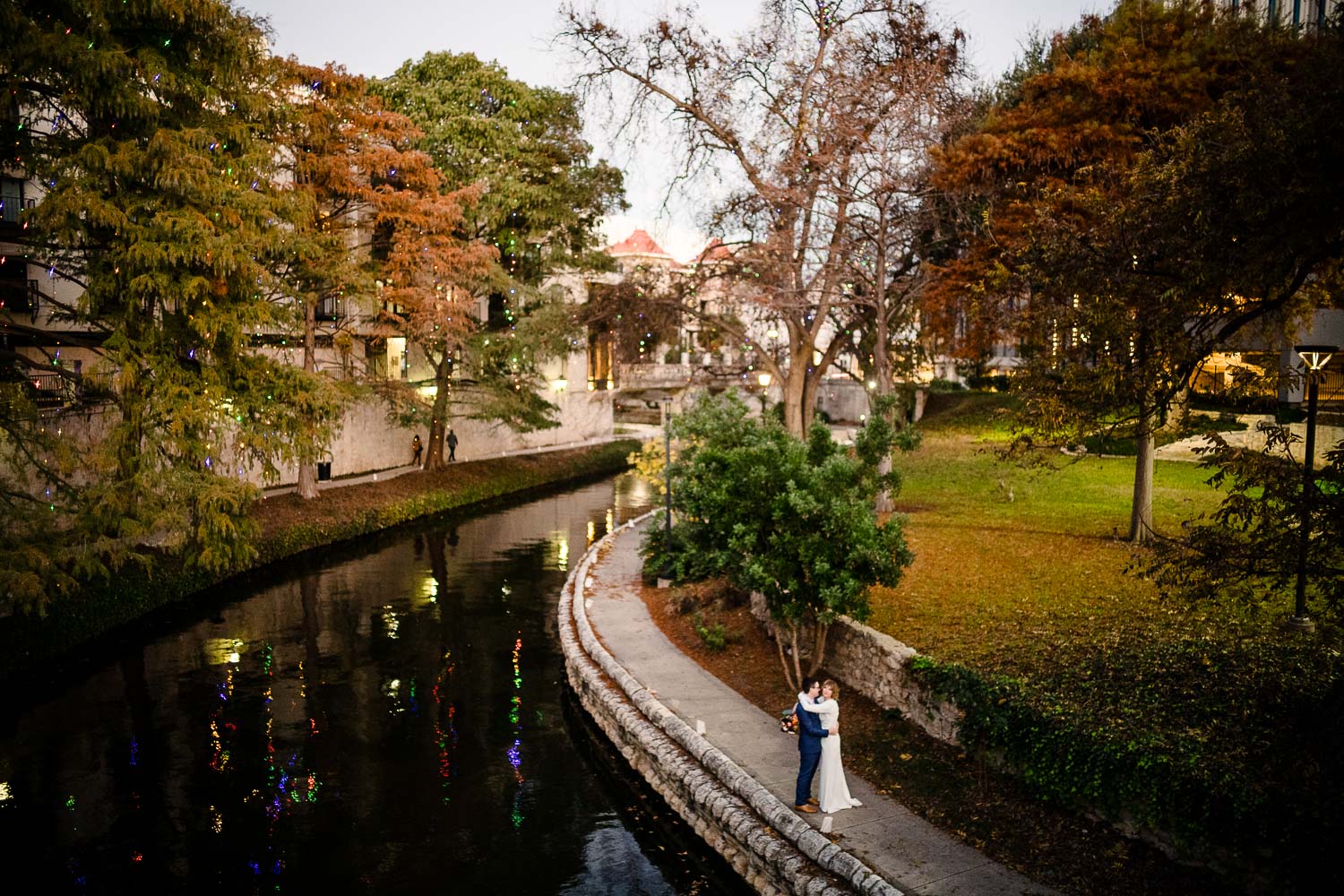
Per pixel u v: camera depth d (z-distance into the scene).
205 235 17.17
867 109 20.98
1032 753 9.75
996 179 20.31
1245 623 12.84
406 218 28.88
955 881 8.43
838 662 13.96
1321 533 8.20
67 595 16.75
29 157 16.19
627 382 55.31
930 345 30.64
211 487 18.27
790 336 25.73
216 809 12.06
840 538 11.83
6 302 23.09
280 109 22.98
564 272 38.66
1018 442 11.72
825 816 9.73
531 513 34.56
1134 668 11.11
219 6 17.73
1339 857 7.09
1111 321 10.14
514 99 34.88
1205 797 8.03
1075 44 27.98
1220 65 18.16
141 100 16.55
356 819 11.88
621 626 17.73
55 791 12.50
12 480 18.22
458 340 31.58
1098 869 8.39
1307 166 8.13
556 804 12.38
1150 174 10.94
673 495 20.20
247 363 20.20
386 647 18.67
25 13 15.71
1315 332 23.66
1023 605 14.56
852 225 21.80
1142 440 18.05
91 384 18.00
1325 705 8.48
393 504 31.33
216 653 18.11
